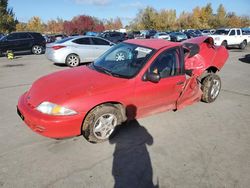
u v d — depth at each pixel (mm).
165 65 4781
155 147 4145
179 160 3816
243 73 10586
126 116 4449
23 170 3434
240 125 5137
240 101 6691
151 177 3412
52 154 3820
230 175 3520
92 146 4086
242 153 4086
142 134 4555
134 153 3949
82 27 50094
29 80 8391
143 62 4527
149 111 4789
